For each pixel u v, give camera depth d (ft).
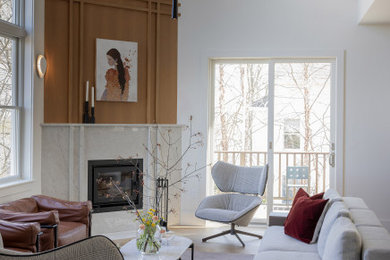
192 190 19.54
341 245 8.53
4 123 14.84
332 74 19.30
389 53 18.65
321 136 19.47
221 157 20.07
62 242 12.55
